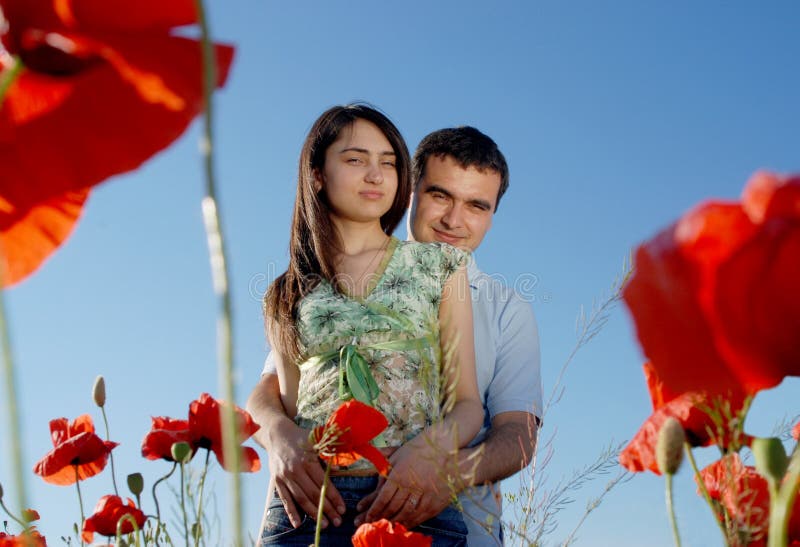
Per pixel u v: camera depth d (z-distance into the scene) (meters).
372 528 1.73
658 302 0.47
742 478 0.84
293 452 2.29
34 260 0.63
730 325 0.46
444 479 1.50
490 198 3.41
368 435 1.69
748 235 0.46
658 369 0.47
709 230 0.47
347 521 2.23
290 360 2.59
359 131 2.68
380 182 2.62
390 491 2.08
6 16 0.54
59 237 0.63
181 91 0.54
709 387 0.47
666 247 0.47
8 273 0.62
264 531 2.42
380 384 2.36
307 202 2.65
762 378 0.47
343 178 2.61
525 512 1.68
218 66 0.55
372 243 2.64
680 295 0.46
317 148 2.68
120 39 0.54
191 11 0.54
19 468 0.37
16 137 0.58
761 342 0.46
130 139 0.57
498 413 2.75
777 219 0.46
